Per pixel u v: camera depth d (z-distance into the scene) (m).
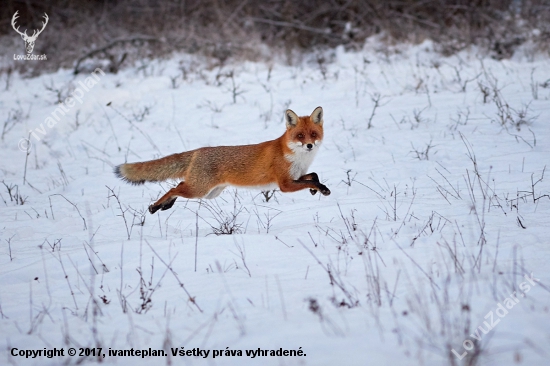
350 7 41.66
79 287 12.40
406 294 10.48
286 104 29.97
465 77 31.33
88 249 14.41
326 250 13.23
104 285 12.41
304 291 11.04
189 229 16.25
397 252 12.64
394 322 9.34
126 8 45.50
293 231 14.70
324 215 16.12
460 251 12.38
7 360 9.24
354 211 16.05
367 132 25.09
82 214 18.55
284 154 16.31
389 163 21.22
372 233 14.09
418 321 9.34
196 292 11.54
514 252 11.76
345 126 26.31
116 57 38.75
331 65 36.97
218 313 10.45
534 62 33.16
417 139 23.33
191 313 10.61
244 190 20.27
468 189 17.44
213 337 9.41
